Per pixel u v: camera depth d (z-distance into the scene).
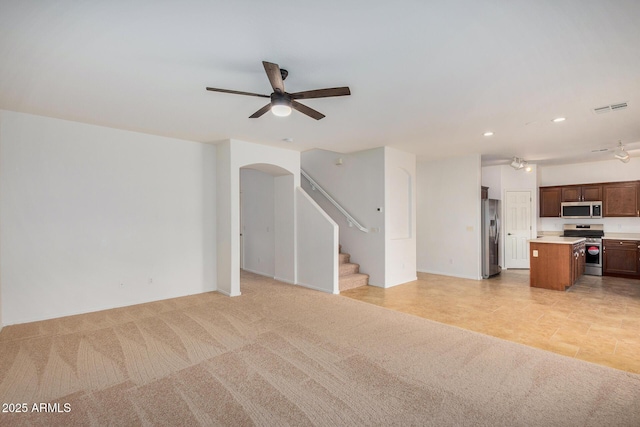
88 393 2.26
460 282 5.94
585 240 6.76
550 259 5.41
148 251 4.55
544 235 7.78
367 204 5.75
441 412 2.06
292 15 1.83
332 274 5.07
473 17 1.86
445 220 6.64
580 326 3.65
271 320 3.78
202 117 3.75
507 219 7.54
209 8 1.76
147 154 4.54
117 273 4.29
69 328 3.50
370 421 1.97
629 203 6.54
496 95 3.06
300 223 5.66
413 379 2.46
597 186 6.88
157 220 4.63
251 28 1.96
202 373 2.53
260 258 6.67
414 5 1.75
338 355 2.86
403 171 6.00
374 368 2.63
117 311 4.10
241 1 1.70
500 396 2.24
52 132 3.81
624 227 6.85
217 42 2.13
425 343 3.13
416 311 4.20
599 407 2.12
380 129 4.28
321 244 5.26
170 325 3.60
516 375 2.53
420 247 7.08
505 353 2.92
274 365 2.67
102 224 4.17
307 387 2.34
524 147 5.46
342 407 2.11
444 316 3.99
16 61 2.37
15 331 3.39
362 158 5.83
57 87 2.85
